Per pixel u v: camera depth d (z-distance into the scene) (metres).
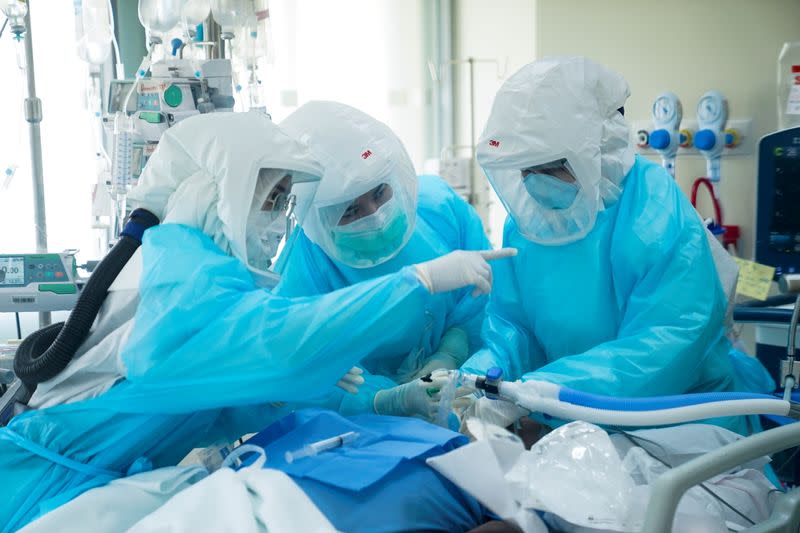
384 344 1.95
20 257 2.54
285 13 4.06
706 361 1.80
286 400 1.47
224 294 1.37
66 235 3.41
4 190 2.84
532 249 1.94
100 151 2.65
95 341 1.47
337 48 4.23
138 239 1.51
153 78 2.37
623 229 1.81
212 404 1.41
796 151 2.40
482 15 4.30
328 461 1.28
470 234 2.18
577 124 1.72
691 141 3.24
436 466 1.25
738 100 3.15
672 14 3.30
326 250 1.92
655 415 1.34
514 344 1.92
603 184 1.81
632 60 3.43
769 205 2.46
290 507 1.15
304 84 4.14
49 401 1.47
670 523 1.11
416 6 4.43
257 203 1.50
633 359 1.64
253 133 1.48
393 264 1.97
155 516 1.17
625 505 1.23
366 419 1.49
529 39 3.94
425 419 1.61
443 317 2.05
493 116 1.79
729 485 1.43
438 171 4.24
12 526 1.39
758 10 3.07
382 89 4.38
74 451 1.45
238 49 2.60
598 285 1.84
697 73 3.25
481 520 1.33
